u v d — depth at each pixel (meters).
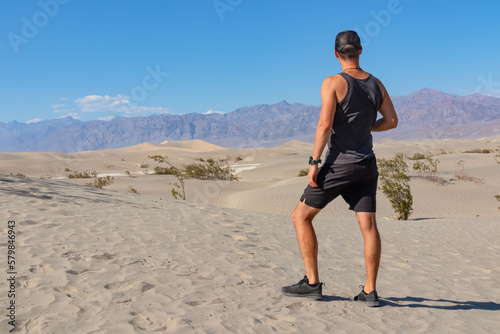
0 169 58.12
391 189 17.62
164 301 3.57
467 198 22.84
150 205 9.95
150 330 2.94
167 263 4.95
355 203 3.67
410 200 17.53
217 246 6.25
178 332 2.89
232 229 7.86
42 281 3.85
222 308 3.48
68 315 3.10
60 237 5.65
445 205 21.67
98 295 3.61
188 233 6.98
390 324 3.32
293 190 23.81
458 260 7.17
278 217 10.45
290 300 3.82
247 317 3.29
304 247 3.81
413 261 6.72
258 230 8.15
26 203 7.84
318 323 3.25
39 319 2.97
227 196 24.44
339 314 3.50
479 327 3.41
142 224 7.30
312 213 3.73
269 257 5.94
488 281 5.60
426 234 10.30
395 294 4.45
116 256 5.04
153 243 5.96
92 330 2.85
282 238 7.60
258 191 24.55
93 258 4.81
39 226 6.17
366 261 3.72
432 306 4.02
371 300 3.75
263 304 3.67
